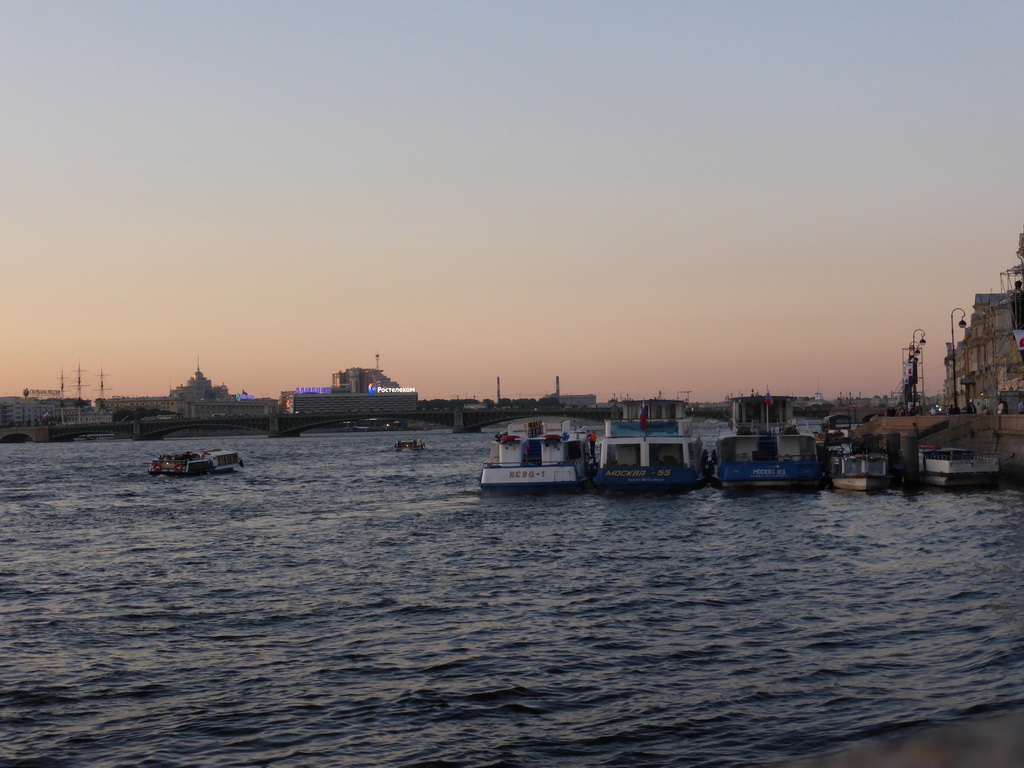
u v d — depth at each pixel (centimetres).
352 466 16062
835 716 2638
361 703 2894
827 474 9125
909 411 14350
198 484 12438
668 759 2416
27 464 19812
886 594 4091
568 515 7288
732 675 3033
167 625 3972
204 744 2609
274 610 4191
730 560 5103
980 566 4656
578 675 3095
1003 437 9256
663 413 8656
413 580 4800
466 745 2547
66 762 2514
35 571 5472
